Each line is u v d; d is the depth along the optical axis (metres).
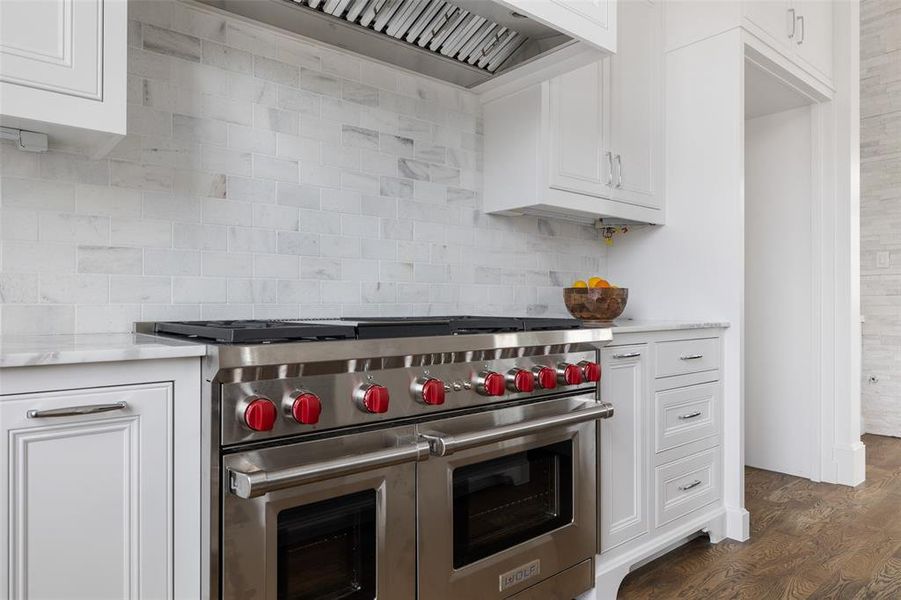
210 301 1.62
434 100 2.13
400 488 1.29
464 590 1.42
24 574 0.90
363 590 1.24
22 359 0.88
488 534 1.50
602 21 1.72
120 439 0.99
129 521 0.99
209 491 1.04
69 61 1.10
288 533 1.14
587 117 2.27
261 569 1.09
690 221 2.58
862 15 4.15
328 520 1.19
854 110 3.07
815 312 3.14
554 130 2.13
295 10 1.63
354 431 1.23
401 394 1.30
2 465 0.88
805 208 3.19
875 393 4.16
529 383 1.50
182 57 1.58
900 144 3.99
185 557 1.05
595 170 2.30
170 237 1.55
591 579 1.79
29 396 0.90
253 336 1.12
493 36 1.89
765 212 3.35
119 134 1.17
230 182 1.66
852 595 1.88
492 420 1.50
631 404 1.99
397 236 2.03
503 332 1.54
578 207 2.23
